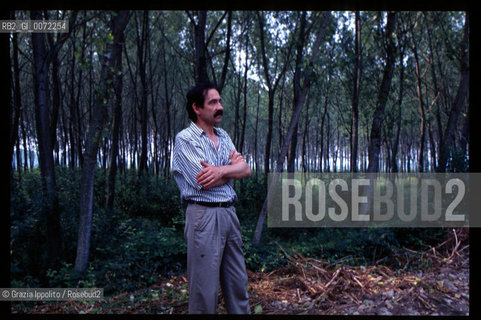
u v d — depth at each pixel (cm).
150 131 2081
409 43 1159
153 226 719
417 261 503
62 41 460
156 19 1283
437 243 582
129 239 523
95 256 473
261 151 3391
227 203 240
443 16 1039
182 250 480
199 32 696
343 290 376
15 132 707
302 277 411
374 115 722
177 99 2169
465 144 955
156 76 1833
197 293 228
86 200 427
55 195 461
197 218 231
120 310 338
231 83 1595
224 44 1331
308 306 338
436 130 2148
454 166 695
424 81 1530
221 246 235
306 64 586
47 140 462
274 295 371
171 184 1092
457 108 862
